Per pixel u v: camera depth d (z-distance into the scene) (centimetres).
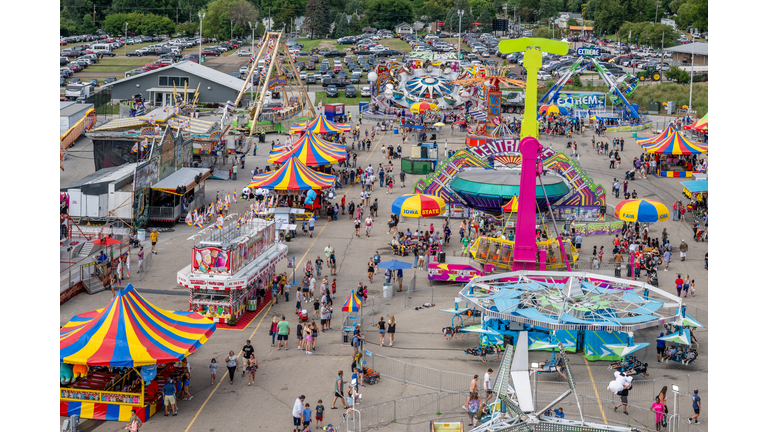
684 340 3866
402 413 3372
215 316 4409
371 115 12294
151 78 13175
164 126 8450
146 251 5856
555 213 6738
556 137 11075
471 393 3306
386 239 6334
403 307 4775
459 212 6981
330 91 14475
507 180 6581
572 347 3978
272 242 5050
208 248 4366
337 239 6316
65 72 16025
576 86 14750
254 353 4031
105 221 6141
